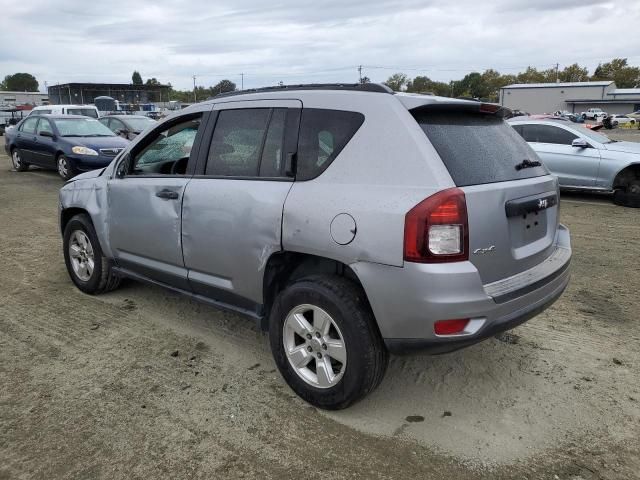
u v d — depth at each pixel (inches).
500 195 116.5
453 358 155.3
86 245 200.5
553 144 408.5
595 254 262.7
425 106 118.8
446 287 107.0
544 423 124.5
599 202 406.6
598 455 113.5
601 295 205.9
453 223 107.3
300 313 128.8
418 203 107.7
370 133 119.4
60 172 520.7
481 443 117.3
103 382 141.2
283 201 127.9
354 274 121.6
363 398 124.0
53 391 136.5
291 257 131.6
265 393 136.7
